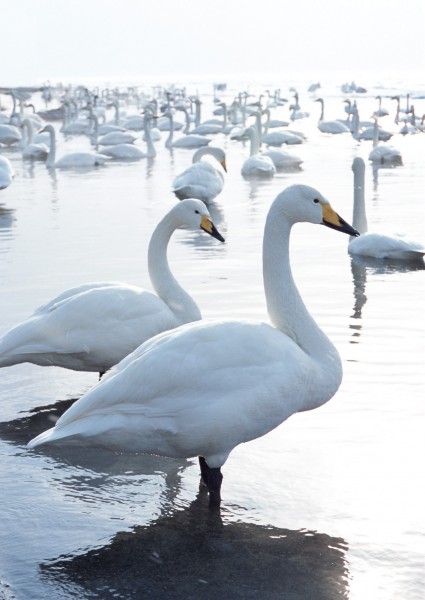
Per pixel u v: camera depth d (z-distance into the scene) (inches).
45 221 653.3
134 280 450.6
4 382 311.4
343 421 266.8
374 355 324.2
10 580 187.2
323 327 362.3
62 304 281.4
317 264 497.4
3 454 251.3
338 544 199.8
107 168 1105.4
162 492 228.7
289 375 211.3
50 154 1129.4
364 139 1536.7
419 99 3368.6
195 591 182.1
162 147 1507.1
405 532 204.1
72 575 189.2
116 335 279.0
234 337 211.9
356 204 565.6
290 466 239.0
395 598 178.2
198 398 206.4
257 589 182.4
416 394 285.4
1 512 217.0
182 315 301.7
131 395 207.8
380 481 228.4
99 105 3041.3
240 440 212.8
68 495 226.8
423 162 1074.1
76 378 315.9
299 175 953.5
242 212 693.3
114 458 251.1
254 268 479.2
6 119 1942.7
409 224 597.9
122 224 633.6
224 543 201.3
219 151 842.2
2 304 403.5
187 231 615.5
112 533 206.8
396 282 446.6
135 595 181.2
